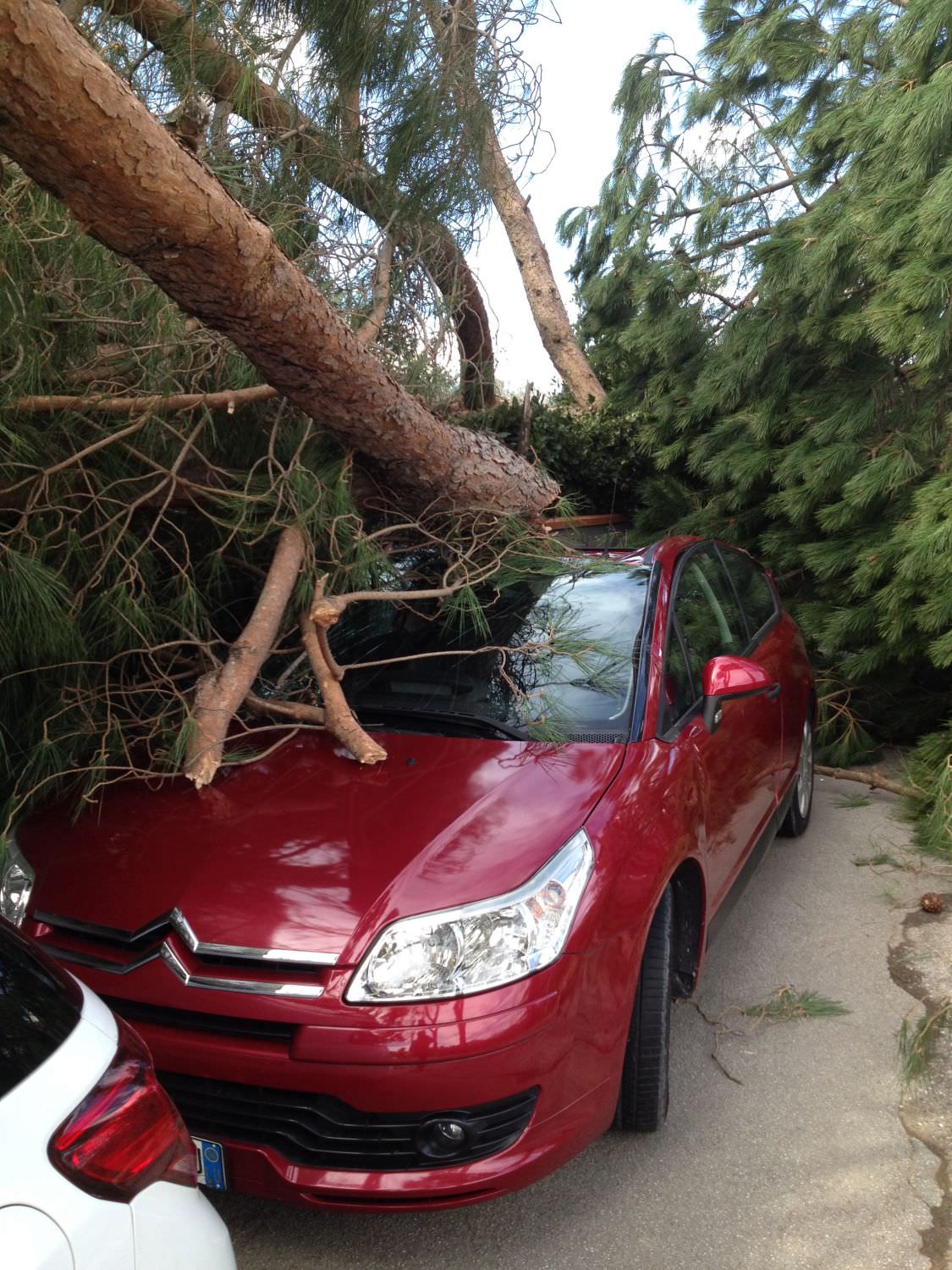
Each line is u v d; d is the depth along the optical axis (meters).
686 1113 2.96
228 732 3.26
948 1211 2.54
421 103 3.69
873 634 5.95
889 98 5.26
